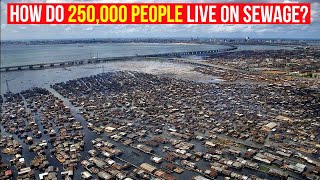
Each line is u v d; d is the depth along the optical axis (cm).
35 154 13525
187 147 13600
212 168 11625
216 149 13362
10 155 13475
